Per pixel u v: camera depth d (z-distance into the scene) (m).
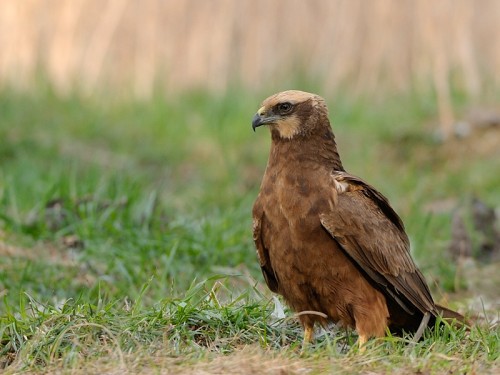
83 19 21.61
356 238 8.80
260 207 9.05
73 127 20.38
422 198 17.09
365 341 8.75
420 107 21.59
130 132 20.56
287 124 9.10
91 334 8.38
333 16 22.31
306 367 7.64
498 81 22.25
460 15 21.44
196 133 20.80
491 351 8.27
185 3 22.06
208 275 11.49
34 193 14.23
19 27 21.20
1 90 21.16
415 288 9.14
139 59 21.95
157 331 8.55
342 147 20.55
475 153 19.88
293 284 8.97
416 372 7.62
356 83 22.27
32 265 11.27
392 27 21.94
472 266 12.97
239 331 8.67
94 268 11.48
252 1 22.41
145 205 12.90
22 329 8.59
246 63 22.47
